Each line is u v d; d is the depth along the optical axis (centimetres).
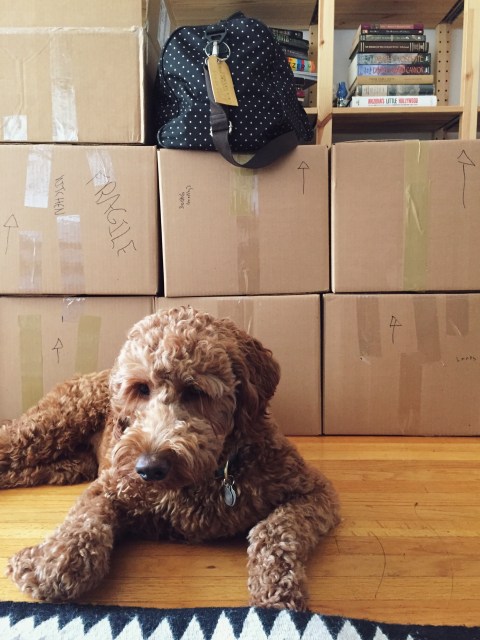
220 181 166
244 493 111
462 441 174
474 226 166
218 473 111
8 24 163
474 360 172
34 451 146
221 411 107
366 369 174
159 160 164
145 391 108
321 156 166
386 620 93
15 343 174
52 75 164
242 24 163
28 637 85
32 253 168
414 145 164
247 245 168
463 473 151
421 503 134
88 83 164
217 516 111
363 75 226
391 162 165
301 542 101
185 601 97
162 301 172
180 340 104
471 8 207
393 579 104
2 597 97
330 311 172
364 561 110
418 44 225
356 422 177
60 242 168
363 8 238
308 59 234
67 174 165
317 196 167
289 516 105
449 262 168
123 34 163
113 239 168
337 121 239
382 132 263
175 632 86
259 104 161
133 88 164
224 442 111
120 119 165
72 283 169
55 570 93
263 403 118
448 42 253
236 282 169
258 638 84
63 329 174
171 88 167
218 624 87
